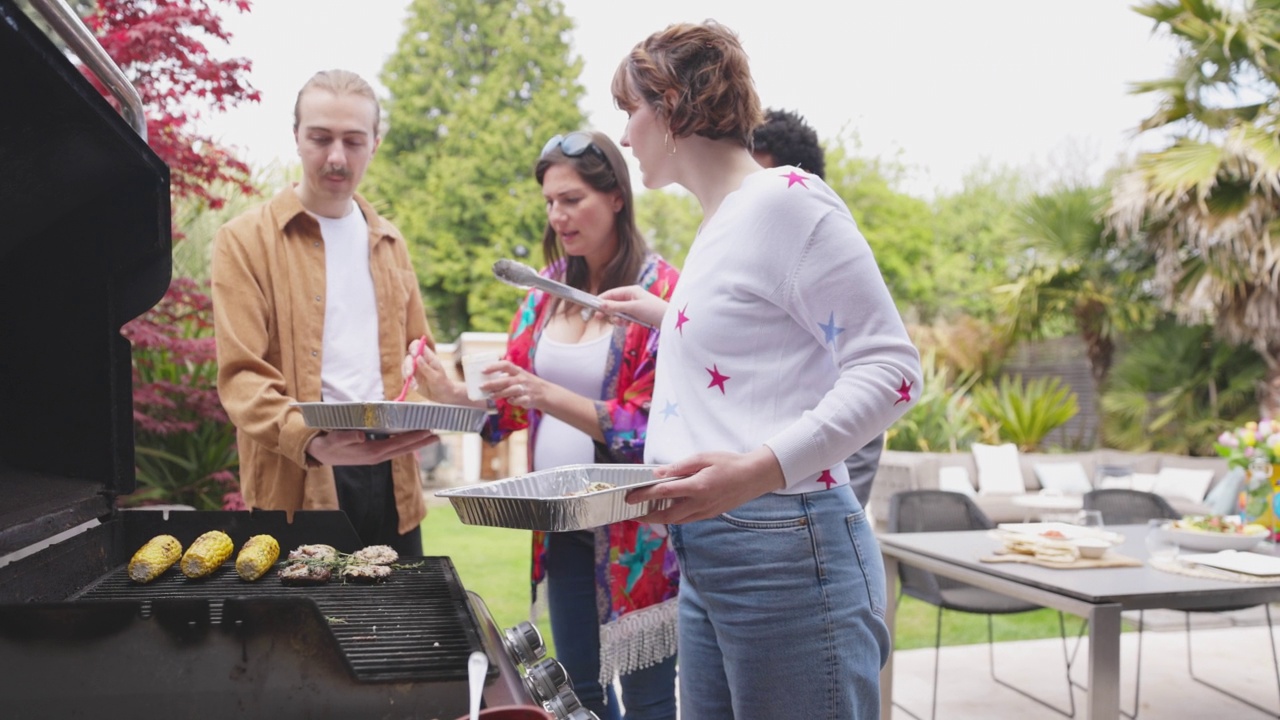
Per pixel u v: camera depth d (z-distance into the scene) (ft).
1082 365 37.47
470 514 3.50
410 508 7.11
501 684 3.14
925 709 11.59
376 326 7.06
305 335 6.57
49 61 3.21
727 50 4.23
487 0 66.54
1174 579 8.39
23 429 4.76
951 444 28.35
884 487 24.49
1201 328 30.45
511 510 3.32
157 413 13.93
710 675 4.55
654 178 4.66
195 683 2.97
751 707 4.17
